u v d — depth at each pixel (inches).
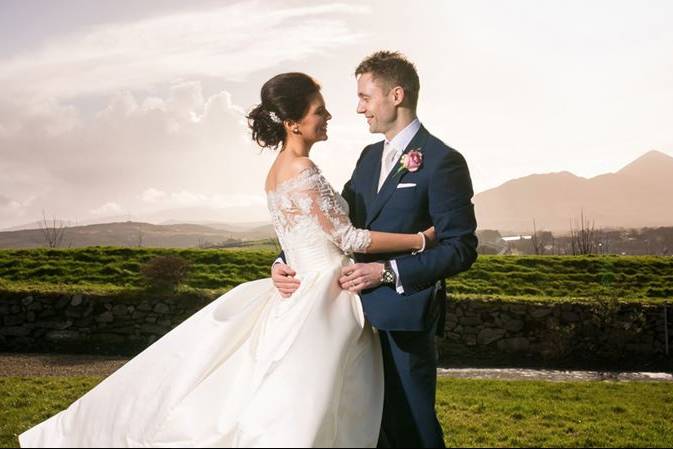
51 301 526.3
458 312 523.8
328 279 144.9
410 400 140.9
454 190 143.6
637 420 279.1
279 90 151.7
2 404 288.5
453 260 139.3
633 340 509.7
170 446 132.8
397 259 141.6
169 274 543.5
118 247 680.4
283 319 144.5
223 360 144.6
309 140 155.6
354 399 136.4
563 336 506.3
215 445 130.7
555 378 428.8
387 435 142.9
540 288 624.7
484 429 253.0
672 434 256.7
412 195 146.3
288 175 150.6
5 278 600.7
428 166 145.9
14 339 522.6
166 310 526.3
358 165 162.7
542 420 274.2
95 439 139.7
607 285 633.6
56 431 144.3
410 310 139.4
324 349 133.0
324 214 146.7
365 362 141.6
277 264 155.3
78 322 524.7
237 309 154.0
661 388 360.8
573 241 888.9
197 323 151.9
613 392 346.6
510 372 452.8
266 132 155.9
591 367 488.1
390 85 149.6
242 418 125.9
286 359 131.3
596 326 511.2
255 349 144.9
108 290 539.8
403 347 142.5
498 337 518.0
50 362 456.4
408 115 151.4
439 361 503.2
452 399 310.3
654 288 618.2
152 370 144.9
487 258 685.9
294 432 122.0
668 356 506.3
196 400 137.1
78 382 343.6
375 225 149.8
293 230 149.9
